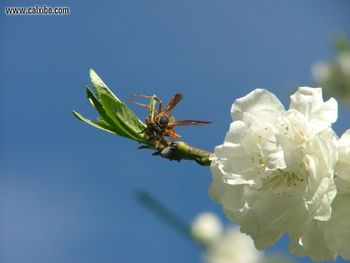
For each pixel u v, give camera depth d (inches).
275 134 19.0
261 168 19.2
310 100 19.2
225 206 19.4
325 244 19.1
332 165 18.5
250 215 19.2
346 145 18.8
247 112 19.3
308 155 18.8
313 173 18.6
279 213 19.1
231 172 19.3
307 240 19.2
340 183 18.9
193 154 19.9
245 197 19.3
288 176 19.1
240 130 19.3
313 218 18.8
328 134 18.8
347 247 19.0
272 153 18.9
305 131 19.0
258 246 19.2
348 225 19.0
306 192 18.7
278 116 19.2
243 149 19.3
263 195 19.2
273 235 19.2
